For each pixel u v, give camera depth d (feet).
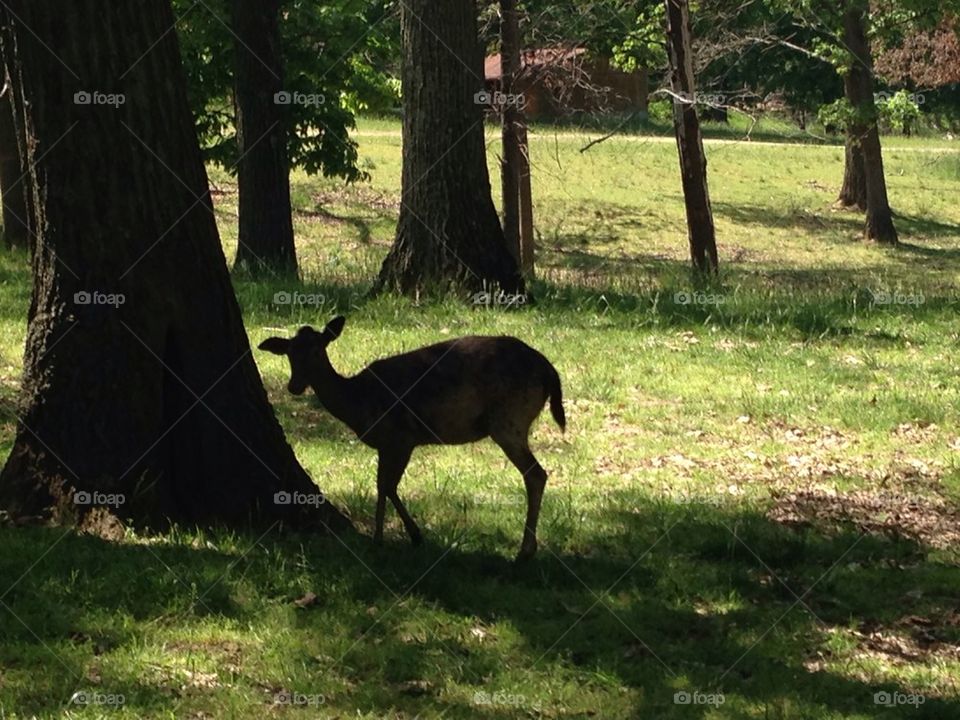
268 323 41.93
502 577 24.11
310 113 71.26
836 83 144.15
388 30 81.46
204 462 24.72
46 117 23.93
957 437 35.22
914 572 26.07
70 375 24.17
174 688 19.72
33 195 24.35
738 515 28.14
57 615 21.18
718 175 124.06
